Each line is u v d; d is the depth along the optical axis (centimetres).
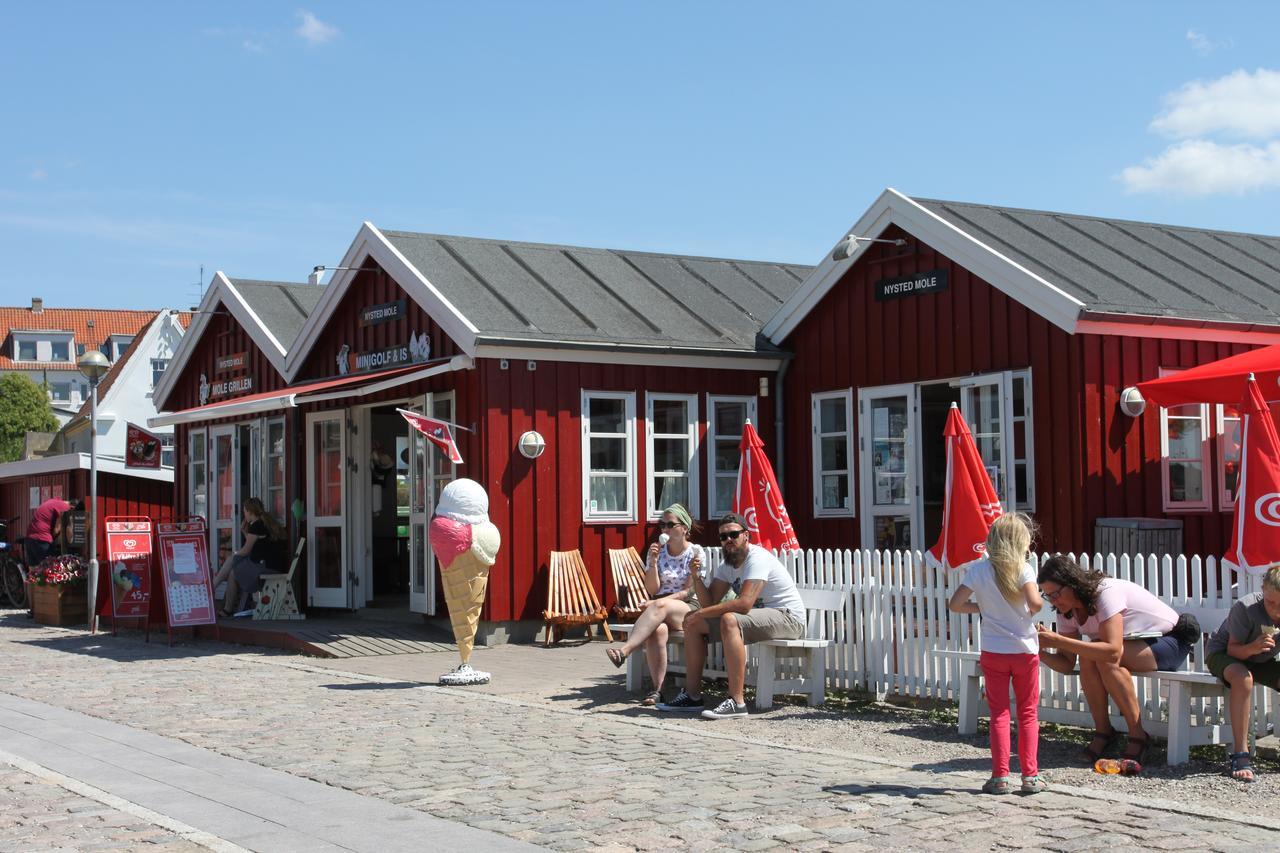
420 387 1636
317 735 948
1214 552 1441
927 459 1573
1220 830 629
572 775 786
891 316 1584
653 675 1084
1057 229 1644
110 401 4200
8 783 792
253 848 634
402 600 1856
